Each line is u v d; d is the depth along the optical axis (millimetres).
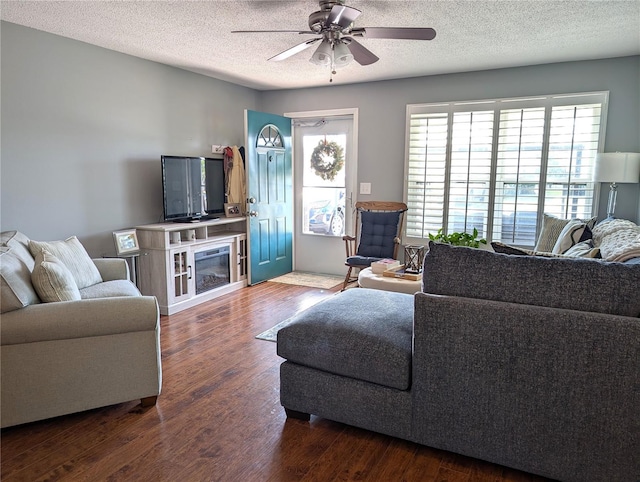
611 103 4066
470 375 1832
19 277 2219
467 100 4613
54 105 3428
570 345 1662
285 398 2273
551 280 1748
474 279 1855
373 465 1936
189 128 4688
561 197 4301
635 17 2996
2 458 1962
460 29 3246
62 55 3451
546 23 3117
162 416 2316
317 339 2145
